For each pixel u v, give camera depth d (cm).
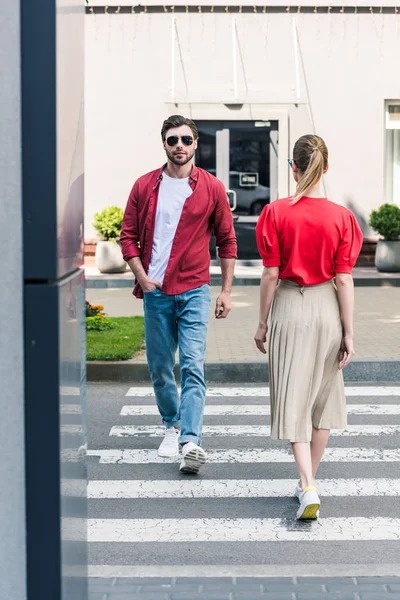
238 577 479
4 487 295
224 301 704
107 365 1046
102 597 448
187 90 2041
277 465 727
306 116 2048
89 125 2048
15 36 288
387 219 1939
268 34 2039
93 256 2069
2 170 290
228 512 616
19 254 291
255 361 1054
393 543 557
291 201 563
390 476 697
